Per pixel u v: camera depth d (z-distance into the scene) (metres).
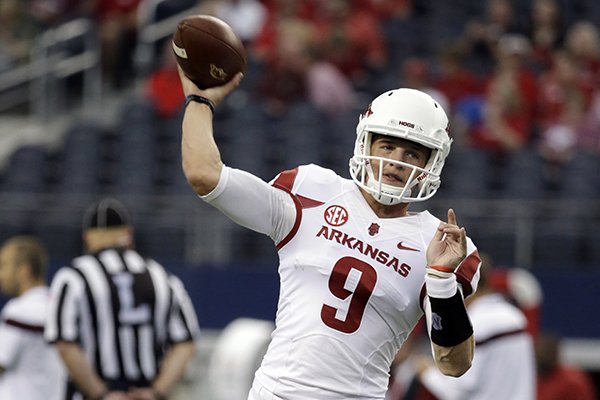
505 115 43.91
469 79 45.44
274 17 47.41
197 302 37.34
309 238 15.12
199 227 37.81
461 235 14.48
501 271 34.97
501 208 37.84
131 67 49.44
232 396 26.14
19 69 48.62
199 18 15.30
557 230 37.91
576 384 32.25
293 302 15.09
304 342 14.90
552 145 43.66
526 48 49.47
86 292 24.59
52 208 39.09
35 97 48.38
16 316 26.31
